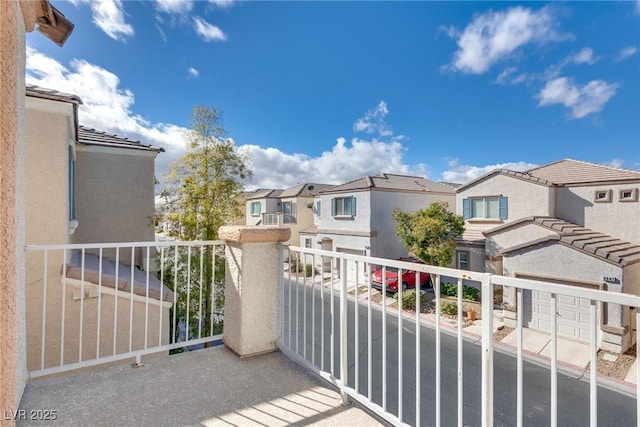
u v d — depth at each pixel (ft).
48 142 12.83
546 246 27.43
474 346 23.15
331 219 54.19
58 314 12.58
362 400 6.44
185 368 8.27
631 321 23.94
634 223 30.58
